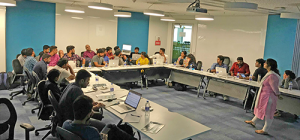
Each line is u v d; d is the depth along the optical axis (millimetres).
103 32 9781
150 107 3479
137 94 3424
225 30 9727
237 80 5961
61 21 8656
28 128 2510
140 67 7441
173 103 6121
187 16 11016
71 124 2195
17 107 5160
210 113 5445
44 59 5242
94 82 4910
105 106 3408
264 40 8547
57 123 3209
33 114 4793
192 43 11086
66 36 8859
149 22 11203
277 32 8203
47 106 3518
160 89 7633
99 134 2225
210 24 10242
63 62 4781
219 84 6398
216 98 6805
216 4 6441
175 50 11898
